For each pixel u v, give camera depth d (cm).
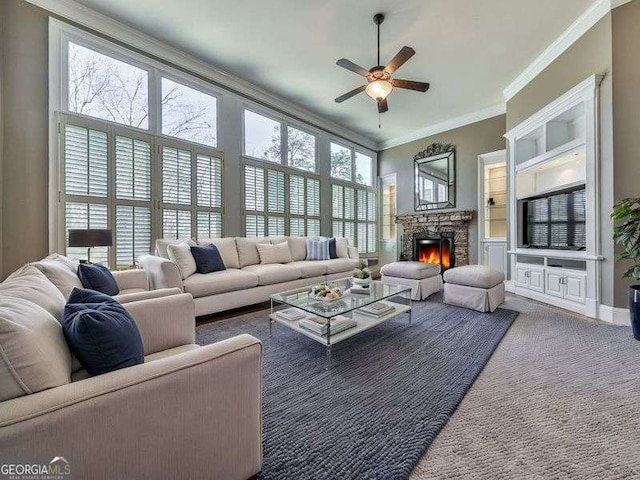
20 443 64
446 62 381
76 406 70
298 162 545
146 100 352
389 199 711
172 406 85
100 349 93
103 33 312
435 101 491
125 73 336
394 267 413
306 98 488
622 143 280
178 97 382
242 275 340
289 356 222
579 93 314
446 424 143
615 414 148
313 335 217
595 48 300
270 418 148
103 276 214
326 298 248
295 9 292
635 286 254
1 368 69
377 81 299
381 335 263
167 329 151
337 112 540
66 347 96
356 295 277
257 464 107
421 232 619
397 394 169
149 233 351
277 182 504
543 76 376
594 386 174
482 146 535
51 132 285
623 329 267
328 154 595
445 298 369
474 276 337
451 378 186
